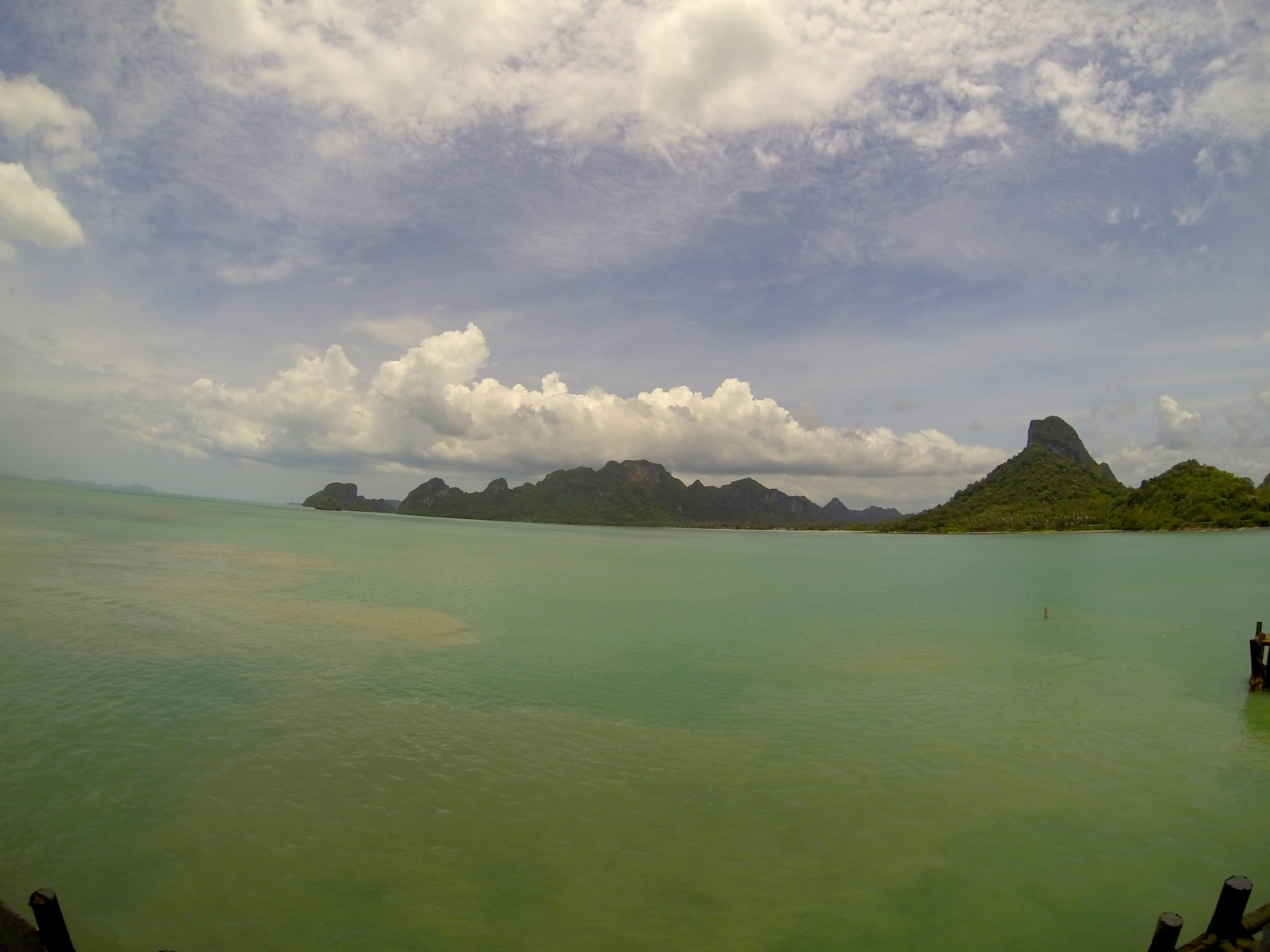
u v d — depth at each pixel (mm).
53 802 13523
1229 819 14398
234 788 14406
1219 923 8836
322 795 14273
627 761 16734
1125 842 13375
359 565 58500
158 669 22406
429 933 10180
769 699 22125
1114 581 56812
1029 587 53531
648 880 11711
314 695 20641
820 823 13844
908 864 12414
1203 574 60812
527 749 17234
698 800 14727
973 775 16312
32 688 19844
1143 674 25797
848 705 21625
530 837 12938
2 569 40812
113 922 10211
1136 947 10414
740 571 71375
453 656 26594
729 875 11930
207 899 10805
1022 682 24422
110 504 135000
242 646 25938
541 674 24438
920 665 26984
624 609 40812
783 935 10398
